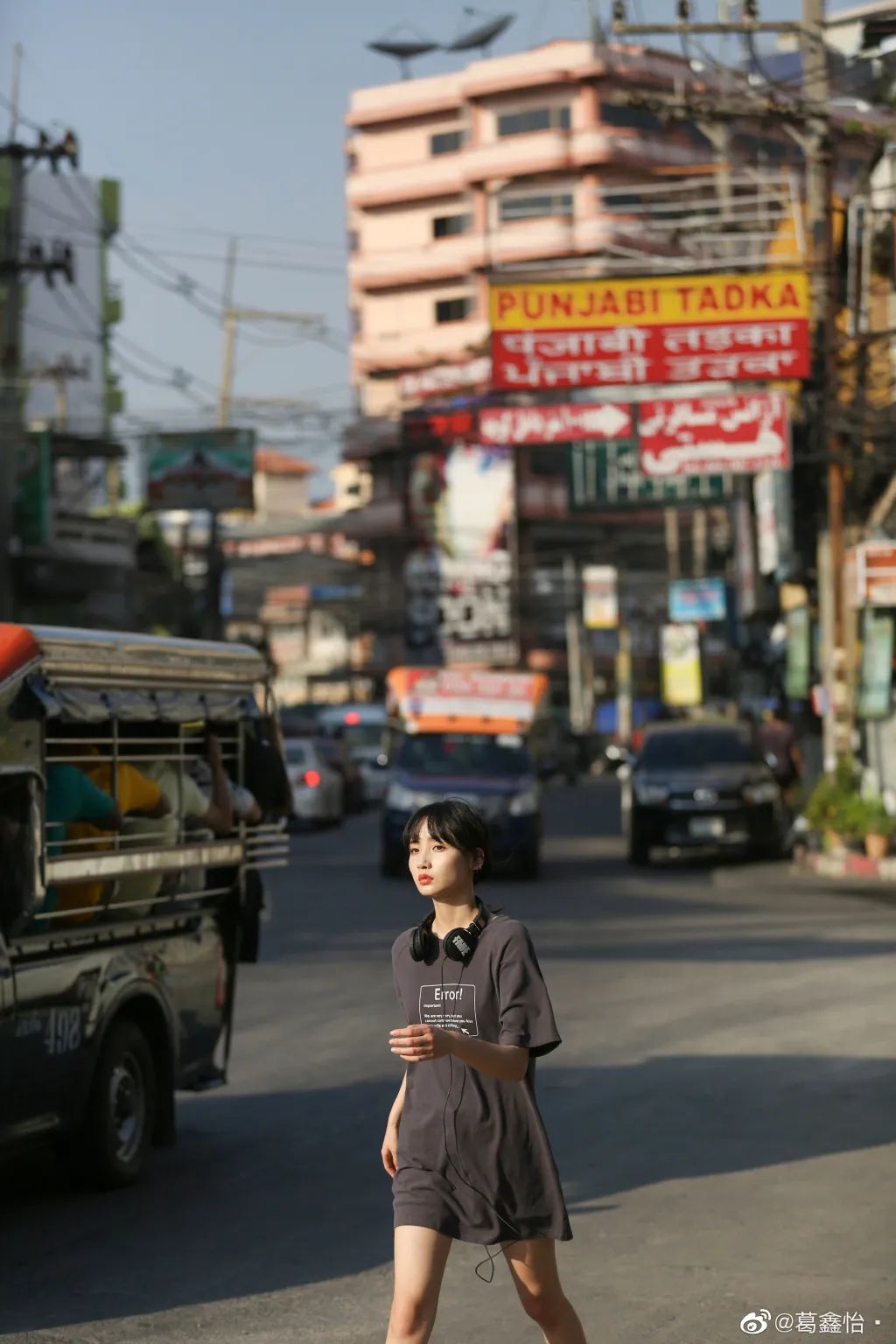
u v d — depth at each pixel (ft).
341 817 156.97
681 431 97.81
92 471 266.98
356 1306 25.08
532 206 315.58
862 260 99.86
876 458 100.94
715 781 108.47
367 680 393.09
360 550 350.23
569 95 313.94
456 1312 25.04
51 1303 25.29
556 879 100.07
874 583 99.14
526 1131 18.60
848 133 102.32
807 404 100.94
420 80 329.72
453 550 308.81
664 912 80.69
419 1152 18.56
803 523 123.13
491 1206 18.38
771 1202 30.55
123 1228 29.86
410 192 330.75
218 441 193.98
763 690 182.50
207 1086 37.09
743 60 98.32
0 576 162.81
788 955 64.28
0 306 171.53
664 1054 45.29
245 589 343.67
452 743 105.50
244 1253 28.07
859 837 101.76
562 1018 51.03
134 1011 34.60
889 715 103.55
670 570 256.11
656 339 94.68
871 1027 48.62
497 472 307.17
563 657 334.85
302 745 152.76
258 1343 23.43
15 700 30.35
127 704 33.55
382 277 336.90
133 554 197.98
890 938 68.54
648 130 312.91
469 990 18.62
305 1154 35.50
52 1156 36.37
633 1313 24.45
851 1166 33.19
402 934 19.24
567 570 314.35
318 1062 45.24
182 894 35.88
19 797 29.71
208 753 37.45
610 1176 32.68
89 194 261.24
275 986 58.29
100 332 263.08
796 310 94.27
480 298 332.60
